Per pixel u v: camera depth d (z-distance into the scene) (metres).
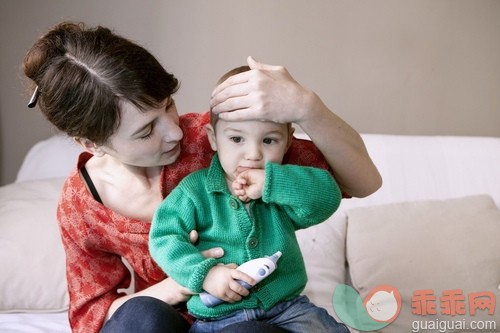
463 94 2.66
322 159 1.27
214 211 1.15
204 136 1.30
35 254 1.82
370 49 2.64
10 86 2.70
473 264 1.76
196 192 1.17
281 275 1.13
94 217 1.26
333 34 2.64
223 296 1.07
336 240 1.93
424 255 1.80
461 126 2.68
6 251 1.81
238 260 1.13
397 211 1.98
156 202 1.29
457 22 2.60
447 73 2.64
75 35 1.15
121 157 1.17
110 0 2.63
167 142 1.16
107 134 1.11
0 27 2.64
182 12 2.64
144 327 1.04
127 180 1.29
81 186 1.28
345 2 2.61
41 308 1.78
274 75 1.10
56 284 1.79
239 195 1.12
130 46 1.12
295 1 2.62
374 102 2.68
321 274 1.83
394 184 2.19
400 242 1.85
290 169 1.10
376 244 1.86
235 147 1.12
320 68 2.67
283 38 2.65
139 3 2.64
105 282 1.30
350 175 1.21
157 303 1.09
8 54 2.67
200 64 2.68
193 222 1.15
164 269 1.11
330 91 2.69
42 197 2.02
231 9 2.64
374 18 2.62
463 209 1.95
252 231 1.12
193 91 2.70
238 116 1.07
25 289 1.78
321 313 1.12
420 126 2.69
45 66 1.14
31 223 1.89
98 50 1.10
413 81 2.66
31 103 1.18
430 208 1.97
